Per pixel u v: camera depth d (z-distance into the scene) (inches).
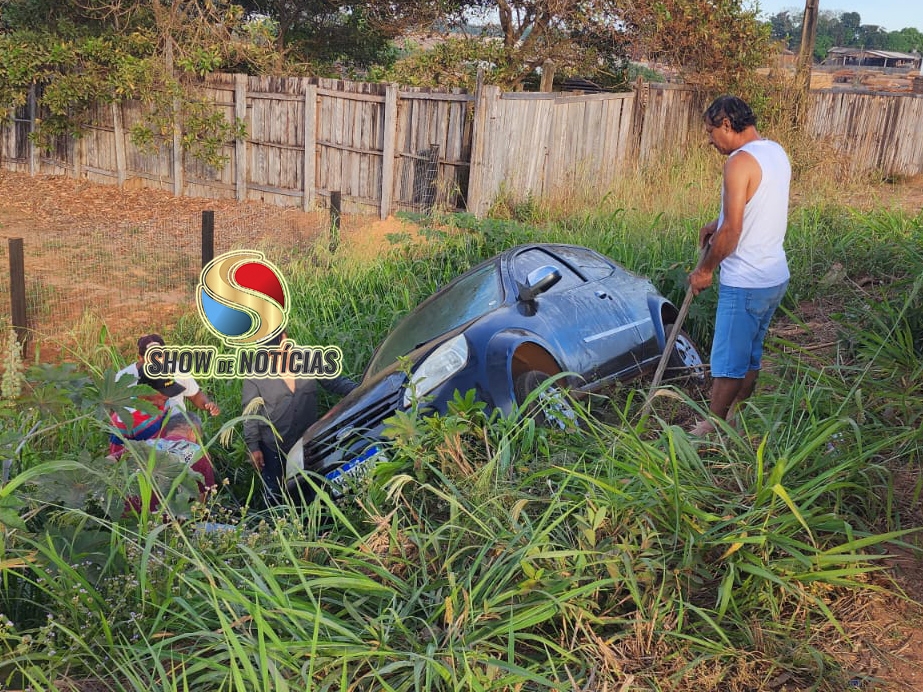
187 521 133.6
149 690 98.3
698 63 622.2
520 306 193.9
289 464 181.2
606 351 200.2
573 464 134.8
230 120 625.3
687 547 112.2
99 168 703.1
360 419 179.0
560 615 109.6
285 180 605.6
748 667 99.0
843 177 572.7
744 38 607.8
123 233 536.4
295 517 134.4
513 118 498.3
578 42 666.2
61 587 114.3
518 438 152.6
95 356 284.8
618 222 379.9
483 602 106.0
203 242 364.5
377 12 750.5
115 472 129.5
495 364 170.9
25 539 115.8
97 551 124.6
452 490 126.9
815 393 152.1
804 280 266.4
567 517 124.9
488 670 96.0
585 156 555.8
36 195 655.8
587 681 98.1
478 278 219.6
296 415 208.2
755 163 152.1
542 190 525.3
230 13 633.6
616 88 701.3
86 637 110.7
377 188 555.2
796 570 110.3
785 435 137.4
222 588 115.1
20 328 313.4
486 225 369.7
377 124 544.4
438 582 114.3
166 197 647.8
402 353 203.5
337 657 101.5
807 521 113.9
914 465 136.5
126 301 393.4
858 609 106.9
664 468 125.0
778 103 607.8
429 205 533.0
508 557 113.1
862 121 638.5
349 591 116.6
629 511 118.3
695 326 252.8
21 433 145.9
